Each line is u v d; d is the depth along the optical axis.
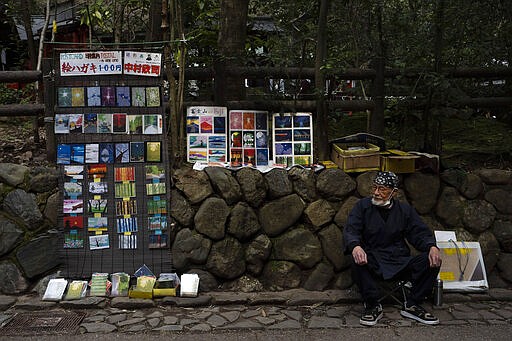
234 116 4.82
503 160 5.31
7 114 4.70
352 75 5.14
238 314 3.94
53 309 3.97
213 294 4.25
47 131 4.65
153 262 4.35
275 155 4.82
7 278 4.23
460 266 4.54
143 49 4.50
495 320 3.90
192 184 4.45
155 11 5.29
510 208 4.82
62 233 4.32
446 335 3.62
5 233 4.26
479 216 4.77
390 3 5.47
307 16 5.77
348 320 3.87
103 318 3.80
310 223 4.54
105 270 4.33
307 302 4.18
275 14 5.87
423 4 5.27
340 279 4.50
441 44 5.05
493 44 5.32
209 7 5.59
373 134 5.19
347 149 4.81
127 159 4.40
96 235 4.34
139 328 3.65
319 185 4.57
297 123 4.86
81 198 4.35
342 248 4.41
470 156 5.36
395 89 5.32
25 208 4.30
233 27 5.21
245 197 4.46
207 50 5.39
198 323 3.75
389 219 4.06
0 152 5.11
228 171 4.52
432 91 5.07
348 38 5.78
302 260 4.47
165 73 4.89
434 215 4.78
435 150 5.18
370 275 3.90
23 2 5.93
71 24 8.41
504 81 5.88
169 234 4.36
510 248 4.75
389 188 4.01
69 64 4.39
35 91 6.46
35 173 4.36
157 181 4.40
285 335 3.59
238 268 4.40
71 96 4.40
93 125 4.39
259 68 4.99
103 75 4.43
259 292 4.35
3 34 8.89
